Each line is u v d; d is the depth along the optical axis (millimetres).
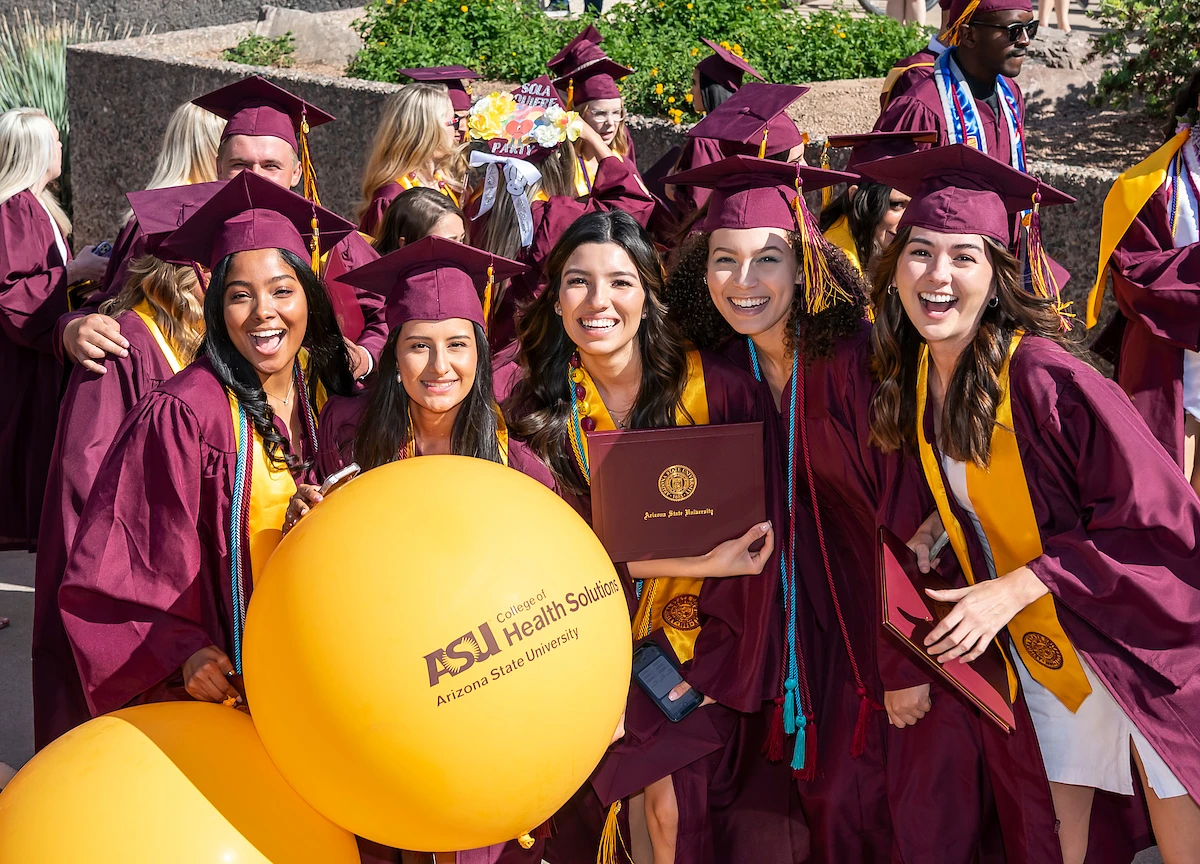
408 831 2264
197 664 2719
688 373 3137
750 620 3193
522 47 9023
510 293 4891
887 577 2746
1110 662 2754
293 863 2350
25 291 4711
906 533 3020
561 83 6246
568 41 9062
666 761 3205
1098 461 2633
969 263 2621
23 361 4973
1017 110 5176
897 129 5039
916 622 2711
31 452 5051
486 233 4961
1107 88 7020
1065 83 7781
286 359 2859
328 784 2221
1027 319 2697
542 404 3131
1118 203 4320
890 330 2846
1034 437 2691
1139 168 4328
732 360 3297
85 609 2715
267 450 2848
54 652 3689
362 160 8195
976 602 2658
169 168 4250
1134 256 4301
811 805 3449
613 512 2992
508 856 3076
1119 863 3197
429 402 2820
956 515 2912
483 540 2223
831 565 3371
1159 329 4258
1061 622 2799
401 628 2121
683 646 3330
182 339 3689
